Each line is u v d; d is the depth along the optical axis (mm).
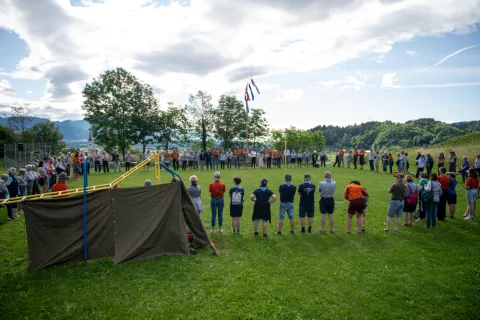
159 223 8172
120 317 5320
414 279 6750
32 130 55844
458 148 29844
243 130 49625
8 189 11586
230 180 21484
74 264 7523
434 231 10141
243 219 11852
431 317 5344
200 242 8734
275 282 6617
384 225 10961
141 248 7926
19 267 7402
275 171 27797
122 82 44594
